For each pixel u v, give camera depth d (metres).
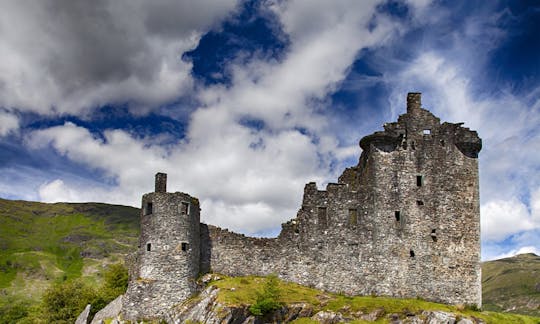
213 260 67.94
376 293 65.81
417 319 59.12
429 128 70.75
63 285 85.62
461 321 59.25
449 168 69.69
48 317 79.31
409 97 71.56
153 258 62.38
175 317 58.16
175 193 64.88
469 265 67.19
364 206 68.69
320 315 58.47
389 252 66.88
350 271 66.81
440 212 68.25
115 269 81.88
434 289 65.94
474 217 68.88
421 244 67.12
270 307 57.03
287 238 68.88
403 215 67.88
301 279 67.19
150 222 63.84
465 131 70.75
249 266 68.00
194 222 66.19
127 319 60.09
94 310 71.69
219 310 55.84
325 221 68.81
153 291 60.94
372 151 69.88
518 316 63.81
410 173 69.12
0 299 194.50
